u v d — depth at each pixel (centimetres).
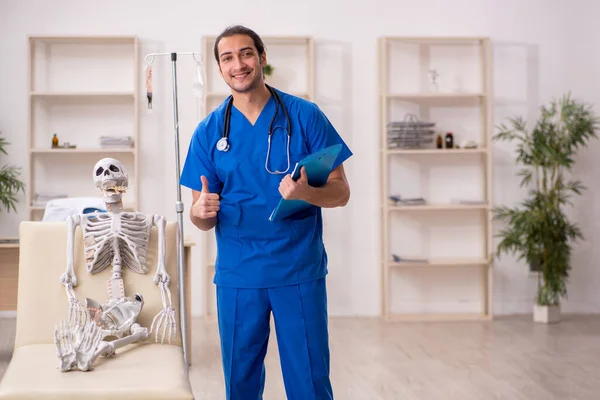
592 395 403
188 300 462
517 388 417
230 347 276
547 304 598
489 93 609
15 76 602
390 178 627
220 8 613
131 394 221
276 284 270
